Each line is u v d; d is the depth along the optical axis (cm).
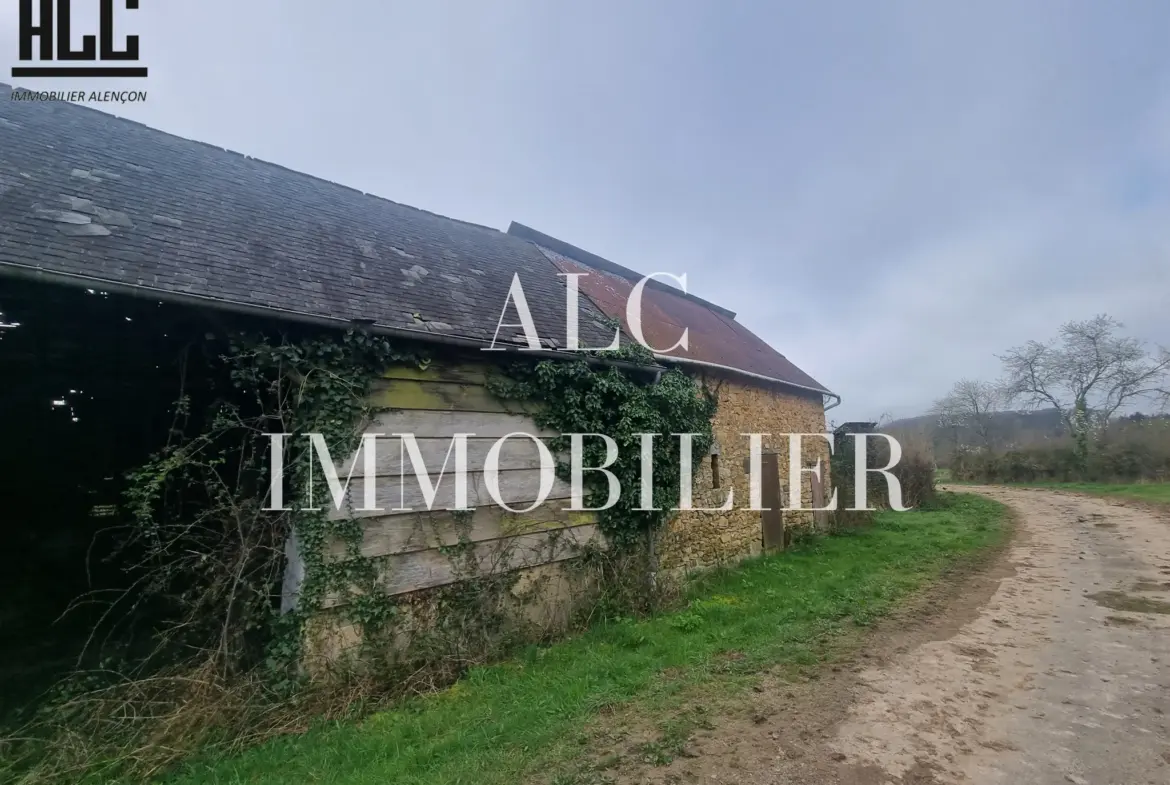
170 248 479
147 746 345
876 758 319
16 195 452
